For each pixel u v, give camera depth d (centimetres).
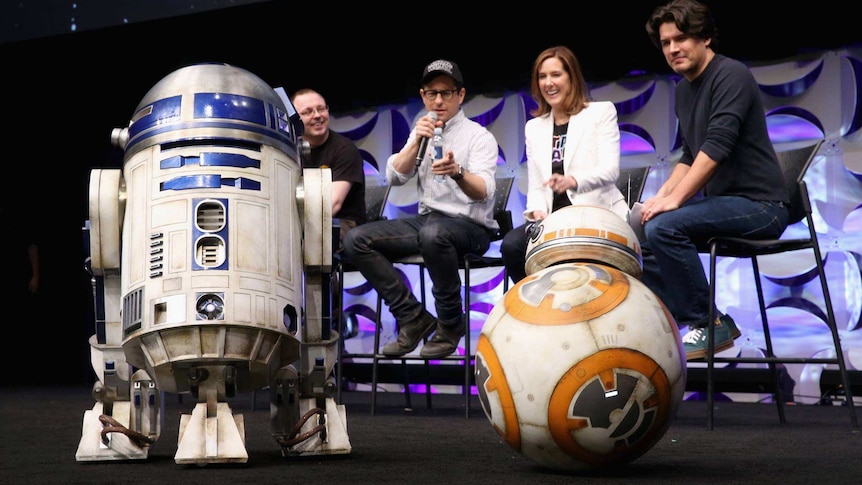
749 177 267
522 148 539
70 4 532
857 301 454
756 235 263
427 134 304
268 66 589
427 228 293
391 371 528
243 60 586
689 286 258
